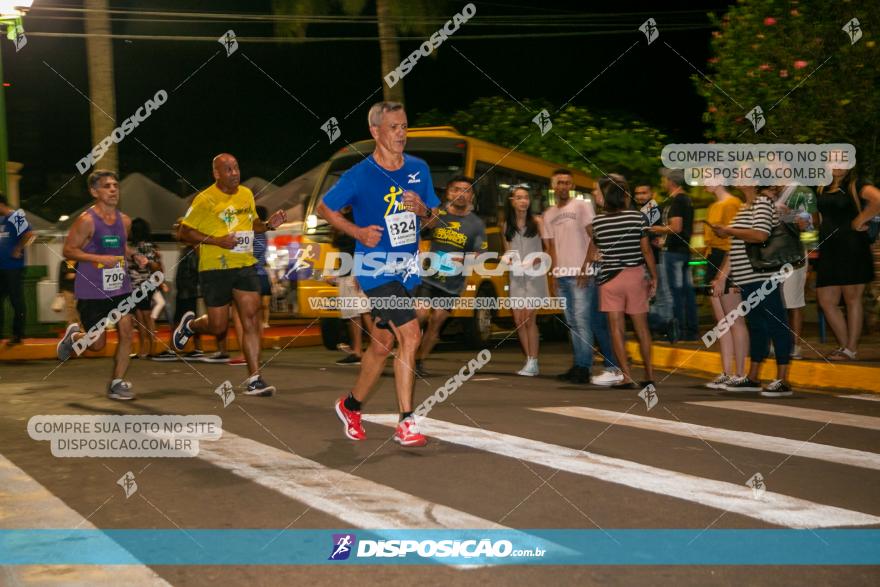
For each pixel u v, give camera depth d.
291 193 19.00
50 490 4.86
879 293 11.96
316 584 3.47
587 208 9.05
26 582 3.51
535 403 7.71
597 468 5.26
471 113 20.58
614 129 20.42
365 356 5.96
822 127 11.62
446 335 15.90
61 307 13.12
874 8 11.57
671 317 11.62
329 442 6.00
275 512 4.40
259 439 6.11
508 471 5.18
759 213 7.94
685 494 4.70
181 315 12.10
